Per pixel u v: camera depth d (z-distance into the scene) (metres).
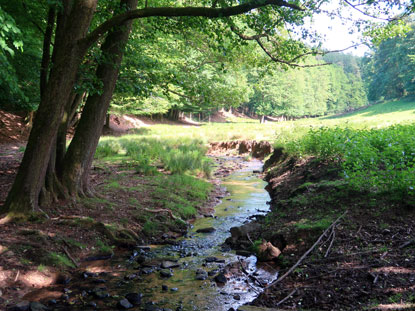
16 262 4.90
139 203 8.84
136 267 5.57
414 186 5.80
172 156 15.21
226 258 5.97
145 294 4.50
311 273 4.60
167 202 9.19
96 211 7.59
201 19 7.48
